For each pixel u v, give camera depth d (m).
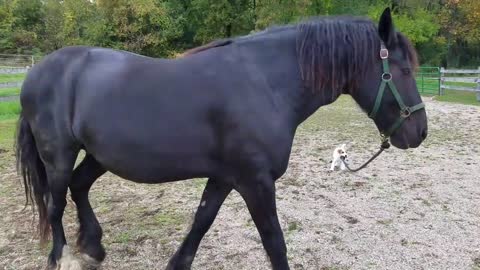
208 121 2.39
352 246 3.58
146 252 3.42
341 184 5.39
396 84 2.47
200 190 5.07
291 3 23.58
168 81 2.44
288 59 2.47
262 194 2.40
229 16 29.02
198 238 2.82
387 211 4.42
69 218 4.12
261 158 2.36
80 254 3.13
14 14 36.38
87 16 28.20
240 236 3.74
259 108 2.36
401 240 3.70
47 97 2.66
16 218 4.10
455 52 33.12
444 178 5.66
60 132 2.64
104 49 2.73
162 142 2.42
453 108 13.18
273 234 2.47
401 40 2.47
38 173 2.88
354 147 7.66
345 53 2.46
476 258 3.38
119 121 2.46
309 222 4.11
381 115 2.55
